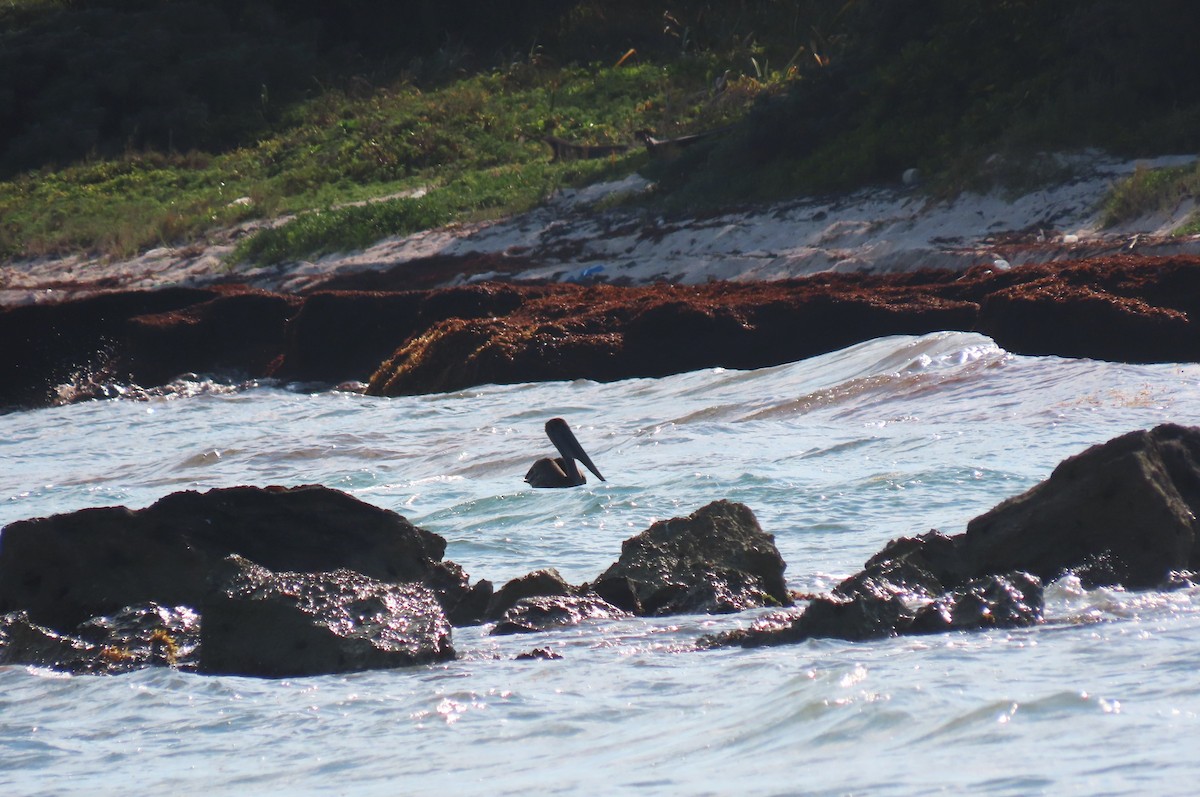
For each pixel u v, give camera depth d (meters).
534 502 43.66
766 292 80.88
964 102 105.38
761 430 54.31
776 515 38.03
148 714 20.75
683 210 107.88
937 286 75.94
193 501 28.47
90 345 100.69
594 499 43.06
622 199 115.00
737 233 100.00
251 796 15.88
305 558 28.53
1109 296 66.31
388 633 23.50
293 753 17.89
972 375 57.06
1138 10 96.06
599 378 75.31
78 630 26.61
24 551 27.75
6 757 18.77
